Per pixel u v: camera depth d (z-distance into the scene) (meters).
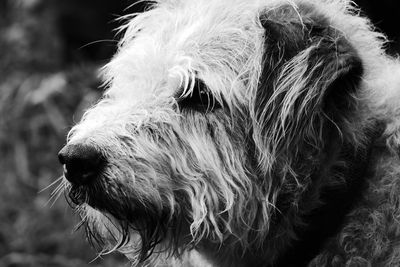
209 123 4.96
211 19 5.15
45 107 11.29
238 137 4.96
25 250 9.16
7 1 13.72
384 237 4.98
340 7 5.49
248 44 5.03
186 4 5.39
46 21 12.80
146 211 4.90
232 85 4.93
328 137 4.97
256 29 5.03
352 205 5.06
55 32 12.82
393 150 5.09
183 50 5.07
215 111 4.97
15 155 10.84
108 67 5.65
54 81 11.55
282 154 4.88
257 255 5.19
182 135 4.96
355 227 5.01
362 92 5.16
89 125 5.02
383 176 5.07
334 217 5.05
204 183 4.93
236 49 5.03
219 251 5.19
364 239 5.00
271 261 5.18
